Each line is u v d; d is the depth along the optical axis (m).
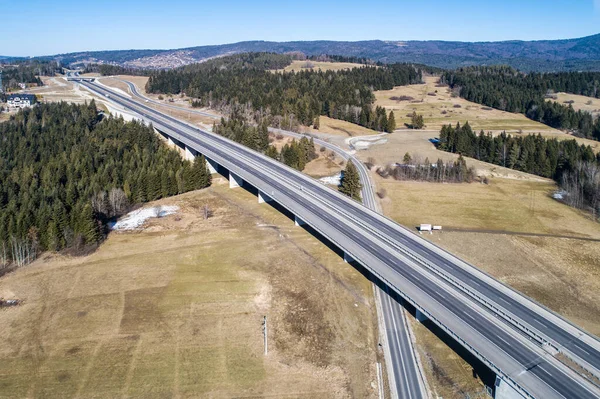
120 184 122.25
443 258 81.56
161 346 64.69
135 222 109.44
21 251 89.19
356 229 92.00
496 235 101.88
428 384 57.88
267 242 96.69
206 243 96.81
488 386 56.72
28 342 65.69
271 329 68.88
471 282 73.31
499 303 67.31
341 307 73.94
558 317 64.00
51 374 59.50
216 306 74.31
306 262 88.00
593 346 58.09
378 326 69.38
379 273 74.06
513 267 87.38
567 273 85.19
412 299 66.62
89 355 62.94
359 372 60.22
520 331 60.38
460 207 119.31
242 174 124.69
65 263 89.19
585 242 98.38
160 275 83.94
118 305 74.56
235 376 59.34
